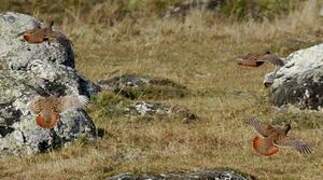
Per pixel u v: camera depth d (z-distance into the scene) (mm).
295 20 88625
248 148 43844
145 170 39031
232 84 67125
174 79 69312
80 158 42125
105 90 59094
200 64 76312
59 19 92375
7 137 44125
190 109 55312
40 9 94438
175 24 88375
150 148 44250
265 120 50812
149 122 50938
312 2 92188
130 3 95250
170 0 94750
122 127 49125
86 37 85688
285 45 82562
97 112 52406
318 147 44031
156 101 57531
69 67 57062
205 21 90562
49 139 44406
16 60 58000
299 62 57000
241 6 93188
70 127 45156
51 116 23125
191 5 93875
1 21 60062
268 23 89125
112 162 41000
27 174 40188
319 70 55094
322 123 49656
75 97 23547
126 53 81125
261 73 71375
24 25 60250
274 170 40250
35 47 58656
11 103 45406
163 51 81375
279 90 56000
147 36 85938
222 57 78938
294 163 41375
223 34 86000
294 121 50031
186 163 40781
